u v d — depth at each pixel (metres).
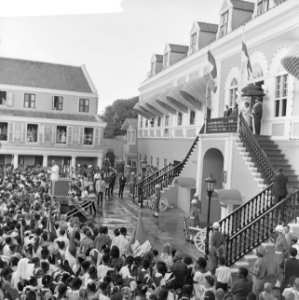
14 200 18.34
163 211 25.08
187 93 26.95
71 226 13.98
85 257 10.69
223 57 24.81
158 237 18.61
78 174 34.53
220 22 26.61
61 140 46.22
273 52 19.73
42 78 48.28
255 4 23.06
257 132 19.94
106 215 23.61
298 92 18.05
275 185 14.72
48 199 19.39
